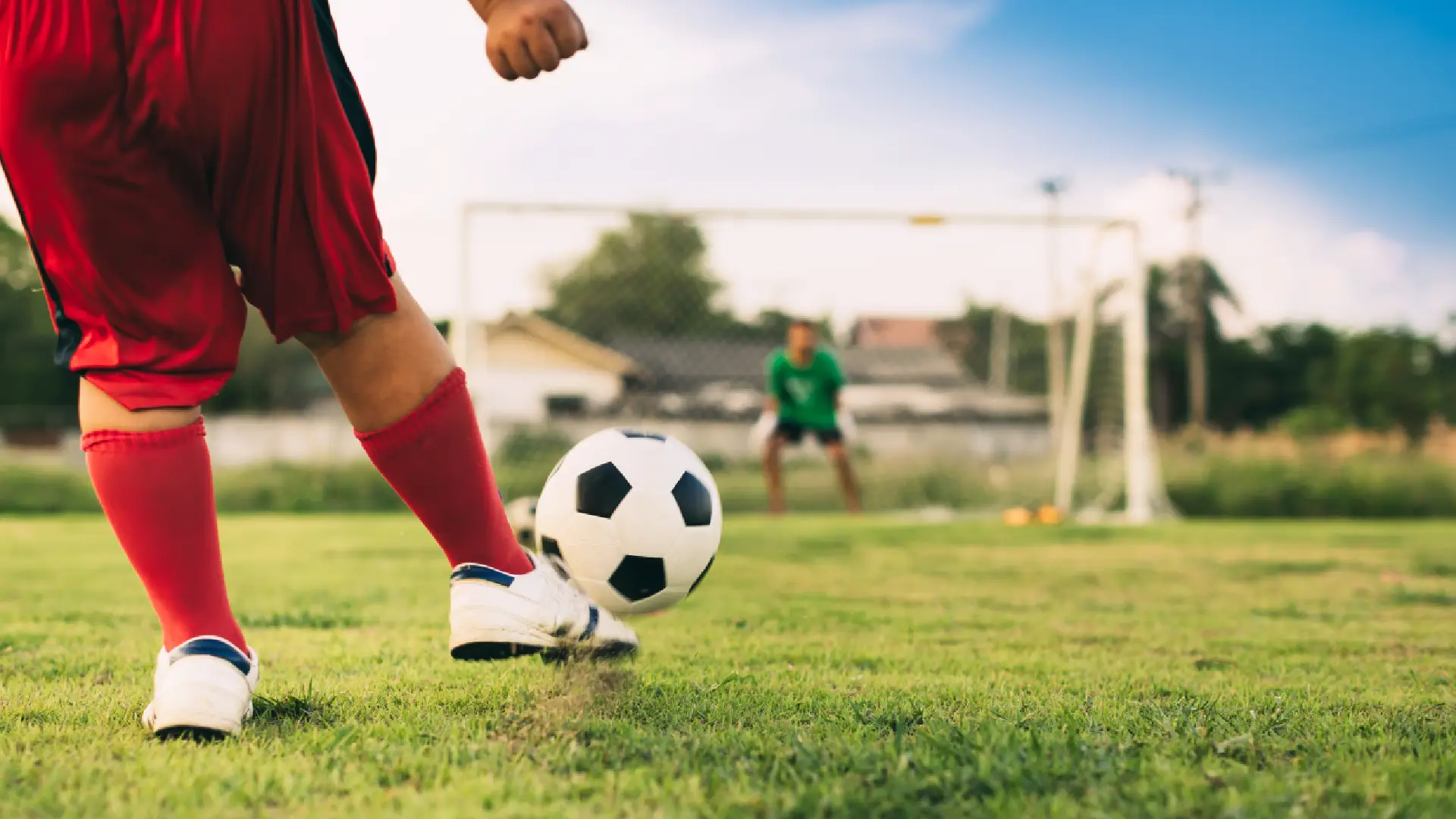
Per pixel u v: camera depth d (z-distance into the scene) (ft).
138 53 4.11
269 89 4.34
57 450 77.71
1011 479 46.96
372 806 3.60
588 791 3.76
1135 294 34.01
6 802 3.60
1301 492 41.37
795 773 3.96
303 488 39.04
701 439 91.91
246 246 4.61
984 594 12.47
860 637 8.80
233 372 4.81
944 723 4.77
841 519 31.58
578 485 6.86
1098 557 17.87
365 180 4.78
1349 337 125.18
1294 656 8.02
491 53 4.41
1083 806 3.61
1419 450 49.26
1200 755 4.35
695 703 5.40
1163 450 47.32
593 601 6.84
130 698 5.63
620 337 109.81
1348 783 3.90
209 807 3.58
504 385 110.11
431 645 7.97
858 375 118.01
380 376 4.99
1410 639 9.03
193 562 4.79
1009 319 116.06
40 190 4.24
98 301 4.46
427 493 5.24
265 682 6.08
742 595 12.23
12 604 10.83
